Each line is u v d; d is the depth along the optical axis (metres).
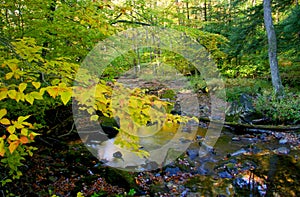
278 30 8.77
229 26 10.23
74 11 2.30
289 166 4.33
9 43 1.53
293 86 9.16
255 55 10.78
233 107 7.24
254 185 3.80
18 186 3.10
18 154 2.07
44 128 3.98
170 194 3.58
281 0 8.42
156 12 2.99
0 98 1.15
